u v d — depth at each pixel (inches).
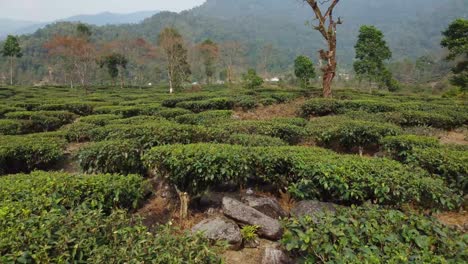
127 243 115.9
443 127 390.9
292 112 525.3
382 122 343.9
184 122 421.7
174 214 184.7
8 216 121.2
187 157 178.9
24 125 429.7
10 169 276.8
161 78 2785.4
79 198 153.6
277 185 198.7
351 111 433.4
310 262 117.3
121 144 233.6
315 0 599.2
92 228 121.2
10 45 1702.8
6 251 104.0
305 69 984.3
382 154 279.4
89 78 2277.3
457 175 188.7
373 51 1032.2
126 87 1737.2
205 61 1899.6
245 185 204.4
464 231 159.9
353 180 165.3
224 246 129.2
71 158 302.4
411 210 152.2
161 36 1387.8
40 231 111.3
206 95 693.3
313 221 134.6
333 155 202.5
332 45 601.9
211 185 190.9
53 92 1169.4
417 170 184.1
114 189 162.2
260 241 155.3
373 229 124.8
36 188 155.3
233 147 200.4
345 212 138.9
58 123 478.6
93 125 388.8
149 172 240.1
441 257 112.9
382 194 155.9
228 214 166.7
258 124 320.8
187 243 115.4
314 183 177.3
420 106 468.8
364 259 110.2
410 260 111.8
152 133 258.1
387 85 1323.8
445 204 159.6
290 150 211.3
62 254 105.8
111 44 1868.8
